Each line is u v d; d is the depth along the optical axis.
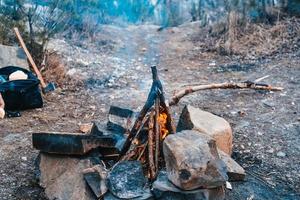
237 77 3.06
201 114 1.80
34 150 1.92
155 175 1.47
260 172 1.72
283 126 2.12
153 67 1.61
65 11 3.91
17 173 1.72
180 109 2.41
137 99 2.66
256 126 2.13
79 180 1.47
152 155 1.50
